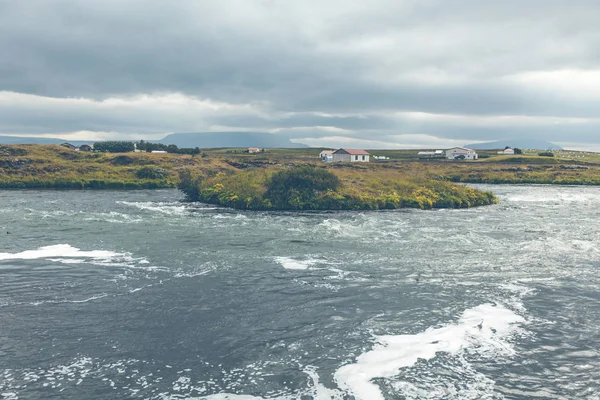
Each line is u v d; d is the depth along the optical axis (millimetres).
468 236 37312
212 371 15211
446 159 167750
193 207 55875
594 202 67375
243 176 65250
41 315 19641
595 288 23641
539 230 40562
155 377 14805
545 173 117562
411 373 15094
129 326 18594
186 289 23094
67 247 32156
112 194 74062
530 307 20891
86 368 15312
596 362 15875
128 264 27688
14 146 106625
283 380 14664
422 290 23281
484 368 15445
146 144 146500
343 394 13891
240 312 20141
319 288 23453
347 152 148000
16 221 43156
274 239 35438
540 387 14359
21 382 14414
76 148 142375
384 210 54250
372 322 19141
